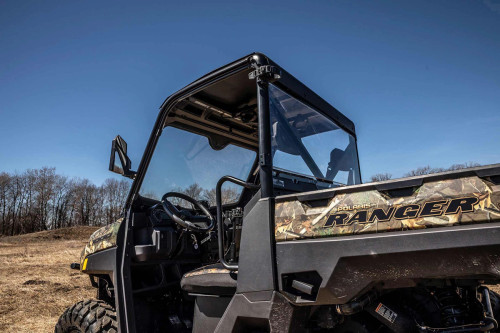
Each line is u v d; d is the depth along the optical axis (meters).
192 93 2.52
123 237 2.82
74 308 2.99
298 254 1.77
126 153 2.86
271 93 2.23
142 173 2.85
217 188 2.25
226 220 2.93
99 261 2.91
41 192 65.25
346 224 1.68
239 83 2.74
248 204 2.01
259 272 1.88
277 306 1.81
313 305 1.81
